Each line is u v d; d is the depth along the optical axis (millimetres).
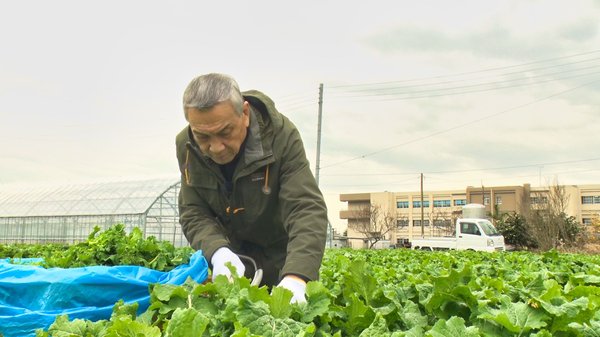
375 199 83562
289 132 3248
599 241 34562
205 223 3457
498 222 39844
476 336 1907
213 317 2156
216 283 2332
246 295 2059
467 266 2926
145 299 2514
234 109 2752
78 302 2451
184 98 2758
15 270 2543
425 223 80125
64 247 8023
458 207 78250
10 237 30688
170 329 1815
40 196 32500
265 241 3572
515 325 2180
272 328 1943
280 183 3250
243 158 3166
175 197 27703
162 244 3830
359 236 83250
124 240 3688
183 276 2654
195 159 3379
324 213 3150
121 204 27172
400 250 14430
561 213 32781
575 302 2285
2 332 2322
